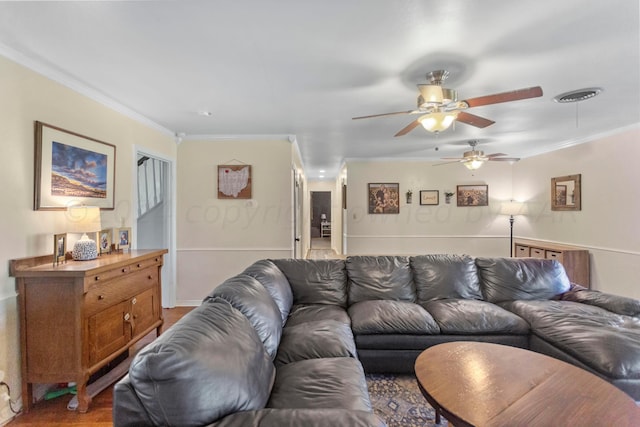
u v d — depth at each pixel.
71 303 1.98
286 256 4.26
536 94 2.01
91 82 2.49
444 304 2.69
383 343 2.37
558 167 4.95
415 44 1.95
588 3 1.57
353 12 1.63
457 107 2.29
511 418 1.25
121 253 2.75
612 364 1.78
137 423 0.99
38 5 1.54
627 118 3.52
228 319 1.45
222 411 1.05
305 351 1.84
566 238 4.80
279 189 4.25
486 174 6.08
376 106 3.05
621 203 3.91
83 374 1.99
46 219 2.23
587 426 1.20
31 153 2.12
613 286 4.00
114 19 1.67
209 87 2.60
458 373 1.60
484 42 1.92
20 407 1.99
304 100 2.89
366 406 1.34
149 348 1.06
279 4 1.56
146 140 3.52
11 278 1.98
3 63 1.95
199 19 1.68
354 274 2.99
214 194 4.25
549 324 2.29
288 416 1.04
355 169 6.09
